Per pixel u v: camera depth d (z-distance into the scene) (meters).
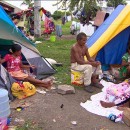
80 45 6.02
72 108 4.88
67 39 16.08
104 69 7.04
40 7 15.87
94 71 6.09
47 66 6.98
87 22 16.25
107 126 4.31
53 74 7.07
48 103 5.00
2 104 4.12
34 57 6.80
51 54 10.26
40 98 5.22
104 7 15.74
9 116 4.45
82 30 16.70
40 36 16.12
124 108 4.87
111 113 4.71
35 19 15.86
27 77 5.80
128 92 5.09
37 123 4.27
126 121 4.45
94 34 7.31
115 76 6.80
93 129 4.19
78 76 6.04
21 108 4.75
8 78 5.29
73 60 6.04
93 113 4.75
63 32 21.67
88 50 6.62
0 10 5.74
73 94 5.60
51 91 5.70
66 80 6.56
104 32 6.76
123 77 6.71
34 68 6.65
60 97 5.37
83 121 4.42
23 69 6.37
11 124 4.21
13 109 4.72
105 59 6.96
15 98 5.17
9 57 5.85
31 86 5.37
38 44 13.05
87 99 5.41
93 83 6.14
